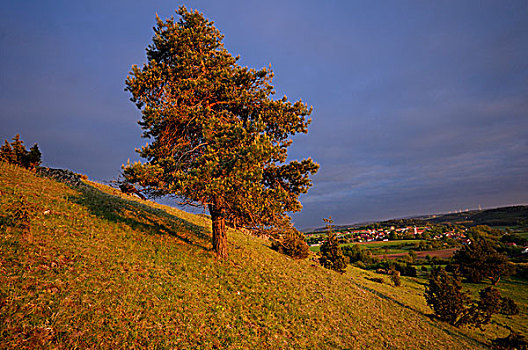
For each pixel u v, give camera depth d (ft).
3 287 23.58
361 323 52.49
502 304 121.80
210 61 51.98
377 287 138.00
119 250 40.42
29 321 21.62
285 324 39.68
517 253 285.02
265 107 54.08
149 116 42.55
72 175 86.58
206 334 30.14
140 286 33.35
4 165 62.44
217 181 37.78
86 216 48.42
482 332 92.27
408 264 265.95
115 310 27.37
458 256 228.84
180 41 51.01
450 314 91.09
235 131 42.34
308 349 35.60
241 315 37.14
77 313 24.66
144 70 48.80
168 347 25.50
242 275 50.34
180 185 37.65
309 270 85.81
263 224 50.11
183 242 55.72
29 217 36.91
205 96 51.47
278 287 52.08
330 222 145.48
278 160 56.44
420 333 61.62
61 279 28.14
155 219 68.59
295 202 52.65
